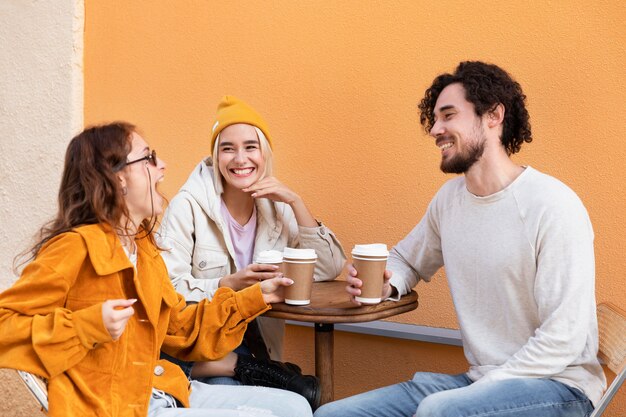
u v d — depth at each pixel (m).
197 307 2.58
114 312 1.95
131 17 4.31
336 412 2.57
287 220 3.15
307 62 3.85
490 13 3.44
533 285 2.48
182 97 4.21
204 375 2.80
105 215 2.12
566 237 2.39
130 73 4.34
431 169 3.61
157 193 2.27
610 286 3.28
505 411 2.29
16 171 4.61
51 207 4.52
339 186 3.81
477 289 2.62
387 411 2.58
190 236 2.99
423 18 3.57
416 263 2.97
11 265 4.64
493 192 2.60
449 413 2.28
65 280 2.01
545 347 2.35
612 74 3.24
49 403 1.95
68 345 1.94
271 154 3.06
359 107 3.74
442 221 2.77
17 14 4.54
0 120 4.63
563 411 2.33
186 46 4.17
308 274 2.57
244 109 2.99
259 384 2.73
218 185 3.02
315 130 3.85
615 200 3.26
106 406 2.07
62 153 4.48
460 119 2.59
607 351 2.48
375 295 2.55
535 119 3.39
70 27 4.41
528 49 3.38
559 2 3.31
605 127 3.27
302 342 3.87
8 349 1.94
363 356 3.75
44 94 4.51
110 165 2.14
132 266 2.14
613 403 3.26
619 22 3.21
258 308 2.54
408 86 3.62
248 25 3.99
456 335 3.53
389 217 3.71
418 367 3.62
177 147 4.24
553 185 2.49
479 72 2.60
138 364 2.18
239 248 3.07
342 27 3.75
